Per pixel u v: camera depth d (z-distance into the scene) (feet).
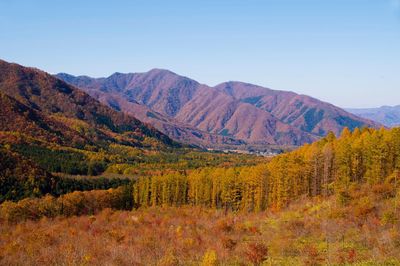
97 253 106.63
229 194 290.76
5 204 245.86
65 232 169.48
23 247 124.67
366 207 137.49
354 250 93.09
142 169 538.06
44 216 236.84
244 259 94.63
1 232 191.11
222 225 158.30
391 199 152.15
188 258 99.91
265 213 225.97
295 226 138.62
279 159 268.62
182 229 162.40
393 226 111.34
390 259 80.02
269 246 111.24
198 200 318.65
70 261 97.96
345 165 205.98
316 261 85.92
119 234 150.71
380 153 192.24
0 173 312.71
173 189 329.11
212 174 323.16
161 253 106.01
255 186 275.80
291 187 241.14
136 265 93.56
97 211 282.97
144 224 199.93
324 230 125.18
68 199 279.08
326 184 219.00
